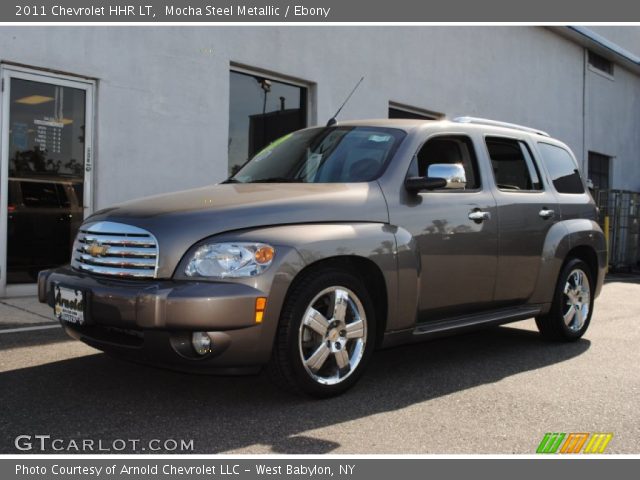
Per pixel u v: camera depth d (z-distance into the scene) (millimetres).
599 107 18047
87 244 3930
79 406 3721
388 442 3301
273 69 9602
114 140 7918
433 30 12367
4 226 7152
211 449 3141
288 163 4793
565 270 5641
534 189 5527
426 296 4406
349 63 10727
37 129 7402
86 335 3820
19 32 7121
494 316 5012
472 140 5051
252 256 3525
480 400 4055
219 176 8930
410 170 4469
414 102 11984
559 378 4613
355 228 3973
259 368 3637
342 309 3900
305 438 3311
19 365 4555
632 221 14922
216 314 3379
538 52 15430
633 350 5574
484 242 4789
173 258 3547
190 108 8602
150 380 4262
